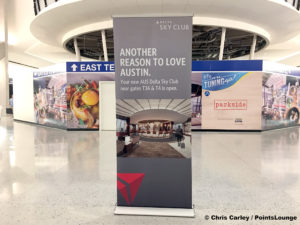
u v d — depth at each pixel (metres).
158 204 2.84
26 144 7.29
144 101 2.77
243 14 14.55
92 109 10.66
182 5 13.28
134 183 2.85
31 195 3.31
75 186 3.66
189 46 2.68
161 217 2.66
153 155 2.80
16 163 5.03
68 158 5.45
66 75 10.58
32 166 4.80
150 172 2.82
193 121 10.44
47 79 11.97
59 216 2.70
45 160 5.28
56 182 3.85
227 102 10.29
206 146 6.94
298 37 20.67
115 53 2.74
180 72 2.71
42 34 18.33
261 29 17.12
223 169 4.57
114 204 3.01
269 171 4.45
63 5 13.27
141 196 2.85
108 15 14.55
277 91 10.84
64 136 8.96
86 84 10.61
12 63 30.31
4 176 4.17
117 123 2.81
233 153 5.98
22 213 2.78
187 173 2.78
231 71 10.19
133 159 2.82
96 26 15.91
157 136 2.79
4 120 16.19
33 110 13.60
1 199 3.18
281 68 10.89
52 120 11.82
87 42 22.06
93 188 3.57
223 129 10.35
